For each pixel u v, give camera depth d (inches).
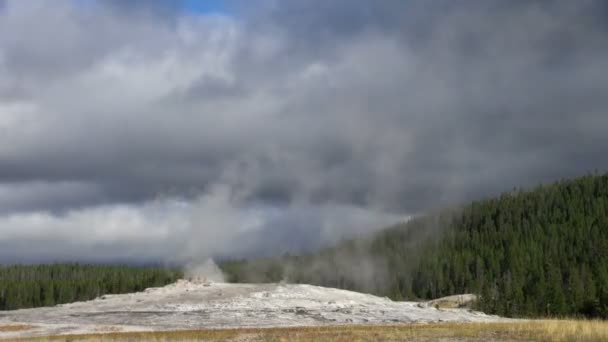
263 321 2491.4
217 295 3412.9
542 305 4421.8
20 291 5841.5
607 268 5137.8
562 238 6609.3
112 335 1860.2
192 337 1700.3
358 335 1551.4
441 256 7322.8
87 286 5949.8
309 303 3024.1
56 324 2576.3
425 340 1414.9
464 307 4662.9
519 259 6205.7
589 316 4121.6
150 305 3144.7
